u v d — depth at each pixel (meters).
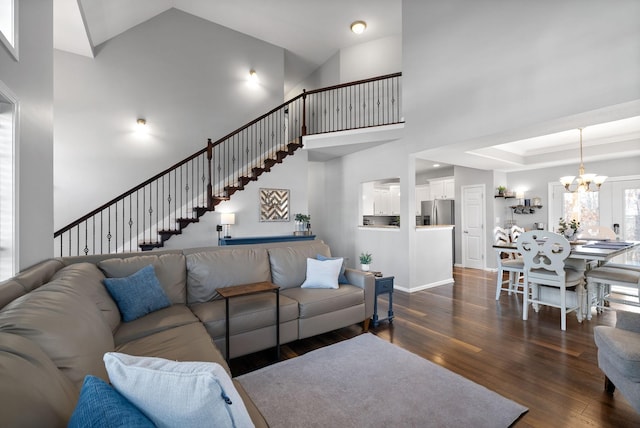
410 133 4.53
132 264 2.37
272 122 6.51
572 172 5.68
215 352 1.62
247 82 6.25
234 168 6.11
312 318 2.61
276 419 1.66
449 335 2.84
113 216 5.02
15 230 1.75
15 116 1.79
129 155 5.16
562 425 1.63
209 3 5.36
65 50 4.71
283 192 5.70
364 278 2.98
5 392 0.60
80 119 4.81
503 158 5.33
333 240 6.39
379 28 5.72
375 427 1.60
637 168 4.95
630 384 1.54
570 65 2.78
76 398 0.84
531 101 3.06
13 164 1.76
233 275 2.69
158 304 2.22
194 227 4.89
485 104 3.48
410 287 4.59
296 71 7.50
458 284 5.06
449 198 7.47
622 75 2.47
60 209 4.67
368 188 6.23
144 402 0.68
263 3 5.19
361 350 2.50
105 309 1.81
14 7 1.80
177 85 5.59
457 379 2.06
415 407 1.76
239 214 5.32
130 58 5.19
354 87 6.37
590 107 2.65
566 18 2.81
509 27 3.26
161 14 5.46
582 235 4.66
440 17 4.03
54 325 1.06
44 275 1.84
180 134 5.59
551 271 3.21
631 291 4.59
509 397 1.87
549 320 3.24
